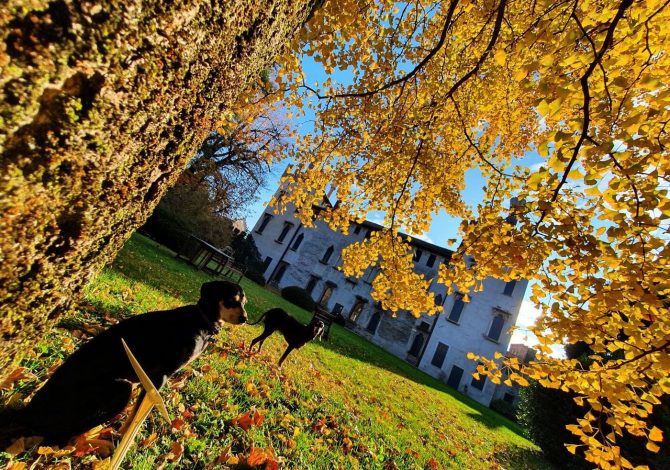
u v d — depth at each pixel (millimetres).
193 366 3654
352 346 14664
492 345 27078
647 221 1895
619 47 1998
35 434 1720
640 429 2334
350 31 4000
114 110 1004
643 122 1831
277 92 4637
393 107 5711
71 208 1023
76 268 1194
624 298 2189
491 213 2830
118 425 2270
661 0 1754
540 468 8961
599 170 1916
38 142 826
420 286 4934
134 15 933
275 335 7668
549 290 2512
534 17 3373
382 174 5965
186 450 2340
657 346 2119
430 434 6297
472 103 5027
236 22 1563
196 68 1374
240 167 25531
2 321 955
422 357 28031
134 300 5078
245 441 2740
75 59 825
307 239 36812
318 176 6504
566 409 11328
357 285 33125
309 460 2965
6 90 711
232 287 2547
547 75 2242
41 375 2381
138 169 1282
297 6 2391
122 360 1857
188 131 1531
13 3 665
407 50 4727
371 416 5406
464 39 4816
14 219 843
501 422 15930
